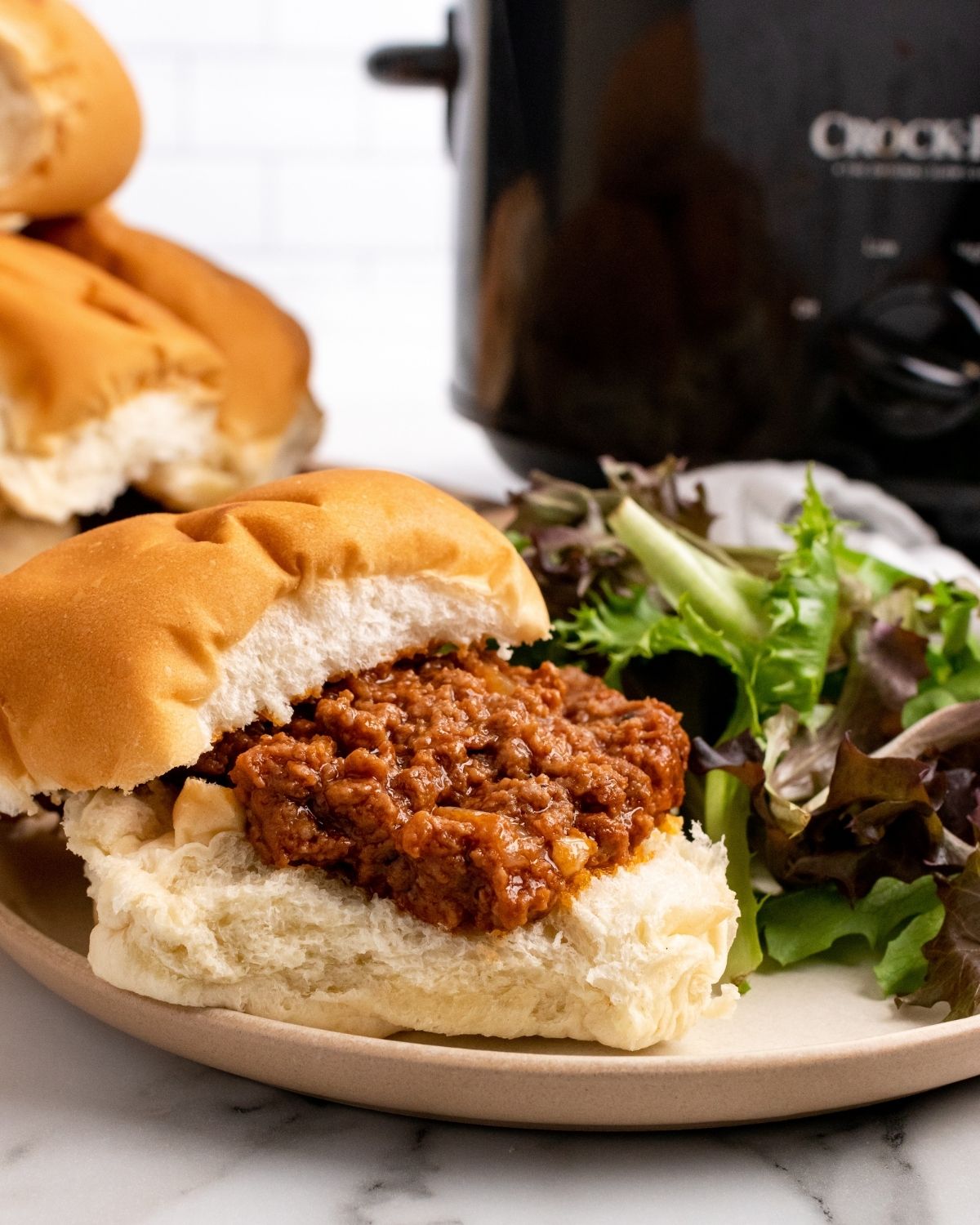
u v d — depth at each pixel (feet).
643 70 2.70
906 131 2.69
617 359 2.78
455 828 2.06
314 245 4.23
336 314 4.26
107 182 2.74
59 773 2.07
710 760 2.25
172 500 2.69
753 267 2.73
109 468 2.62
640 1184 1.98
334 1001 2.06
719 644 2.34
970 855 2.15
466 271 2.94
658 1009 2.05
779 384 2.76
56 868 2.23
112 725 2.05
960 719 2.29
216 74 4.07
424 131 4.17
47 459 2.57
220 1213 1.95
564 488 2.53
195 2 4.01
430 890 2.06
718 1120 1.99
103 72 2.67
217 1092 2.05
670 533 2.41
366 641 2.13
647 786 2.13
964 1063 2.00
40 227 2.77
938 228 2.71
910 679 2.34
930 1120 2.04
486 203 2.87
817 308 2.74
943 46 2.66
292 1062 1.99
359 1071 1.98
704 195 2.71
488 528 2.20
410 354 4.22
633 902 2.06
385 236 4.24
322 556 2.10
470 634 2.19
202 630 2.06
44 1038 2.10
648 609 2.41
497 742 2.12
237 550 2.09
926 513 2.85
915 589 2.42
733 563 2.45
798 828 2.23
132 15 4.00
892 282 2.72
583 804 2.11
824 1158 2.00
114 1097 2.04
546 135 2.77
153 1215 1.94
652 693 2.37
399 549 2.13
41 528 2.60
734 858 2.24
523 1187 1.98
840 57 2.67
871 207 2.71
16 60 2.59
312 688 2.12
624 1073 1.96
